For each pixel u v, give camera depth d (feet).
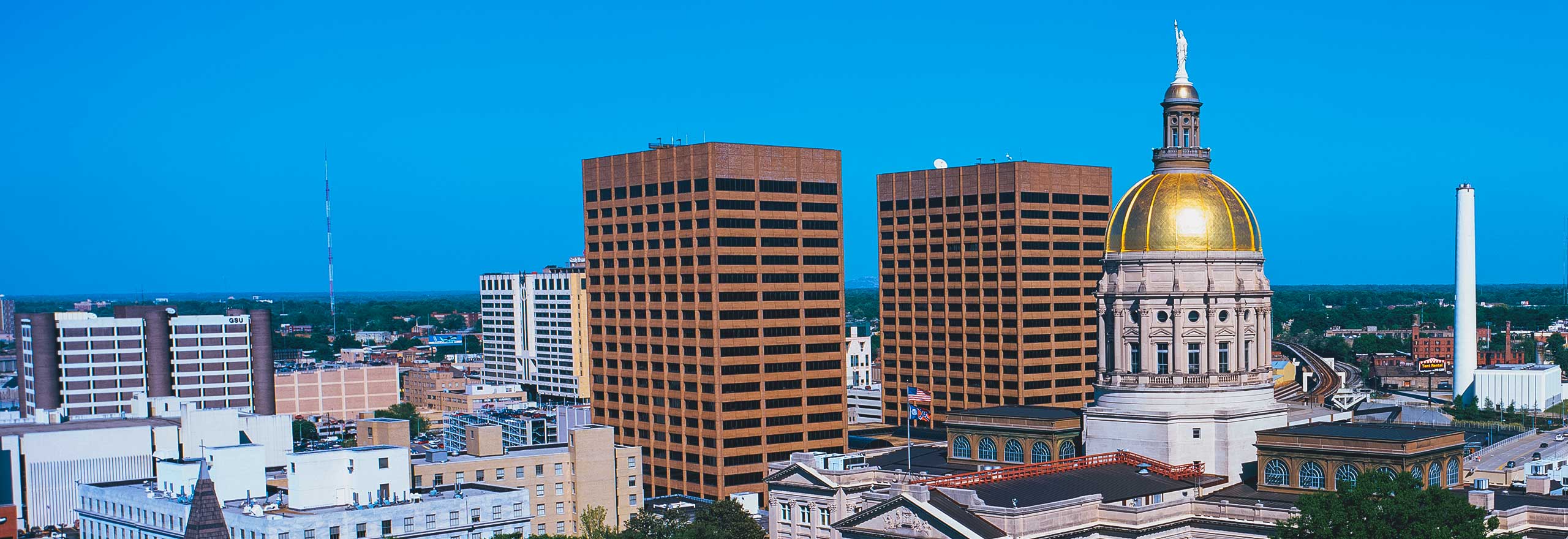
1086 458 608.60
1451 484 582.76
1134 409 631.15
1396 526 500.33
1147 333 634.84
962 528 526.57
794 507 620.90
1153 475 599.98
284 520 621.31
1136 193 651.66
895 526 548.72
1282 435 586.04
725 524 626.23
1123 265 643.04
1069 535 539.70
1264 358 645.51
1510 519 528.22
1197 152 654.94
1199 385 625.82
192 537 616.39
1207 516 565.53
